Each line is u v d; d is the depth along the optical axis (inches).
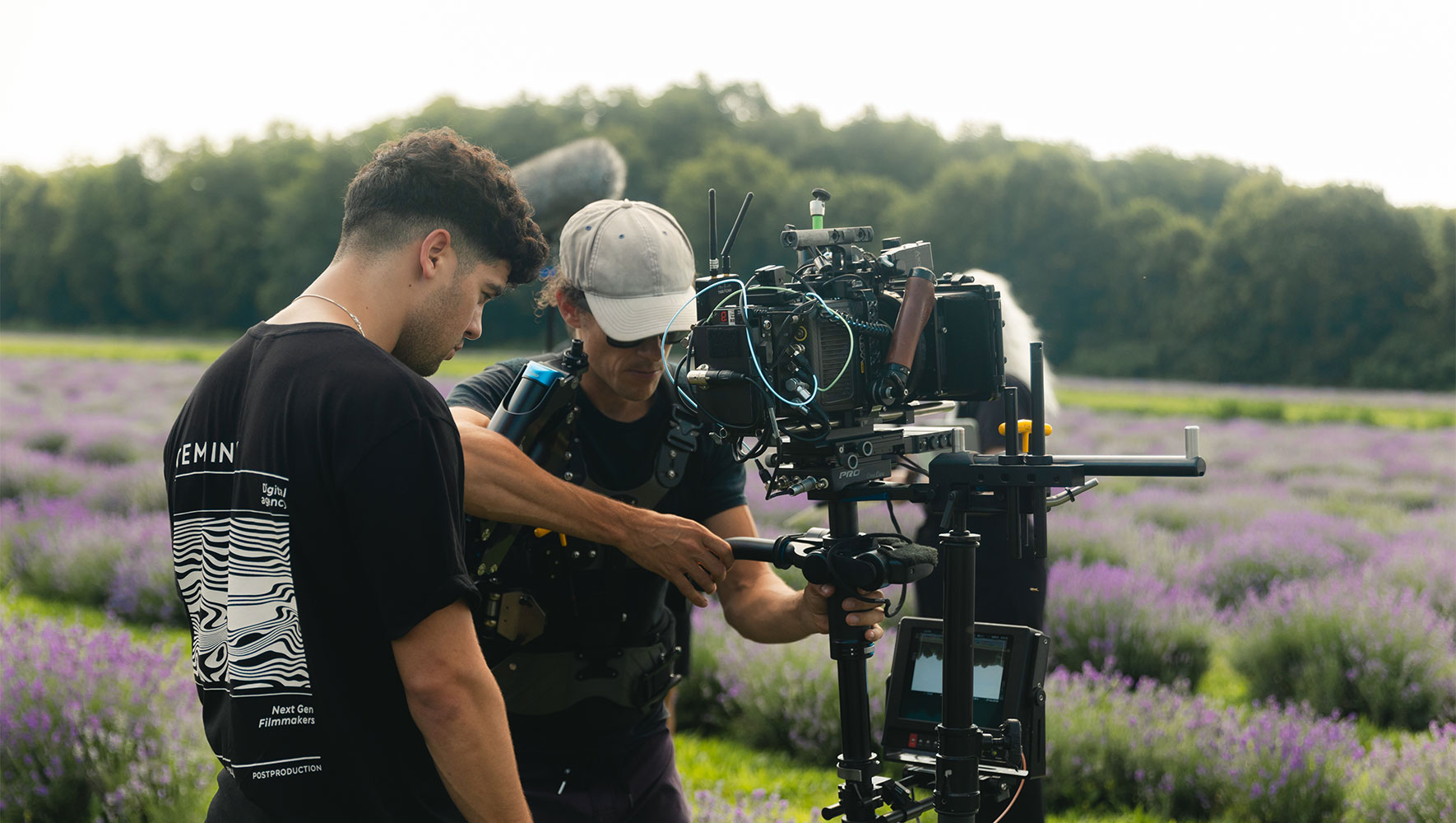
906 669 71.9
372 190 56.9
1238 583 320.2
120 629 237.1
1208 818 165.9
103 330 3794.3
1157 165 3752.5
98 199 3858.3
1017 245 2977.4
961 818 62.1
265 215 3732.8
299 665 52.8
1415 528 429.4
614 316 71.3
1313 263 2536.9
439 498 52.1
